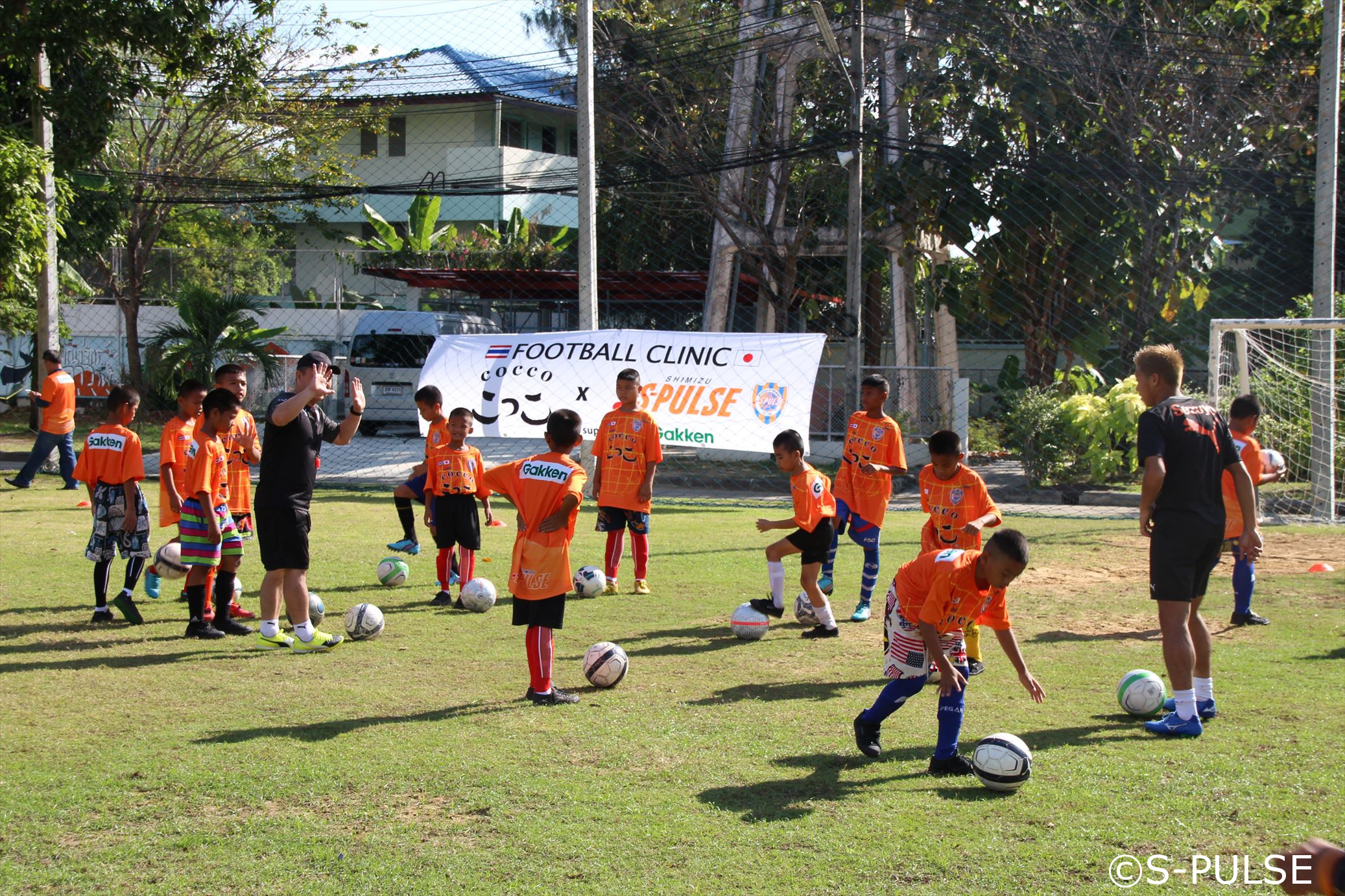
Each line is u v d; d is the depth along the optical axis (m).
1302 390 14.45
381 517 12.31
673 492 15.23
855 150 16.50
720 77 21.75
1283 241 18.67
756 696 5.61
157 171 25.14
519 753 4.67
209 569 6.88
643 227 26.98
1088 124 17.59
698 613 7.67
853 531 7.48
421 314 23.05
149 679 5.91
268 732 4.96
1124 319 17.70
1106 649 6.54
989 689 5.68
